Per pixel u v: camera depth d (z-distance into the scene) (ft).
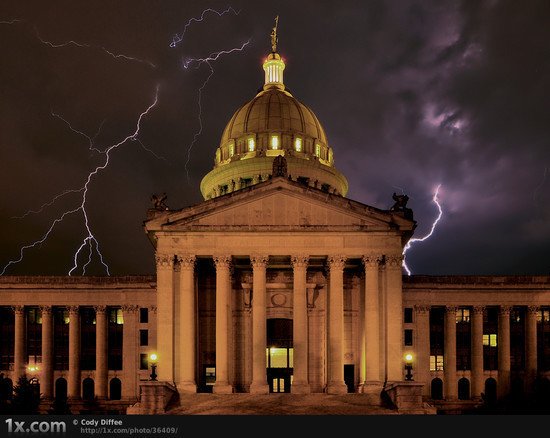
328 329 224.74
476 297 292.81
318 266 244.22
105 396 289.94
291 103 341.62
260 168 318.24
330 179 328.90
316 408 191.72
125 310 294.25
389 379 217.36
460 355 297.94
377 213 225.76
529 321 292.61
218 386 219.00
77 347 294.05
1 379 266.16
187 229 224.74
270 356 250.57
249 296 250.37
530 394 284.61
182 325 220.43
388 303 221.66
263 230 224.33
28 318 303.48
